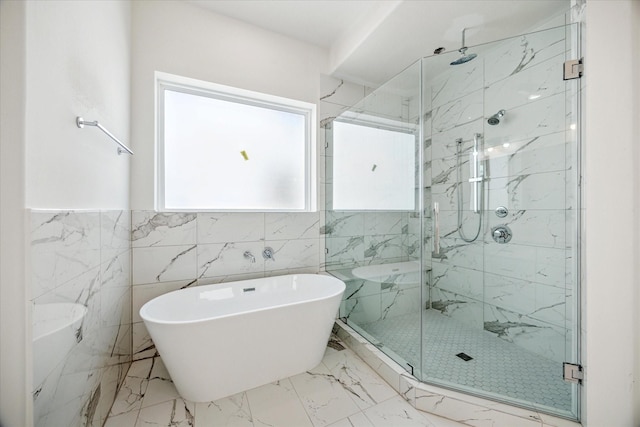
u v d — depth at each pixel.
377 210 2.06
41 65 0.77
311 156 2.52
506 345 1.84
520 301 1.83
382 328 1.97
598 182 1.11
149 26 1.79
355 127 2.28
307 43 2.37
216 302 1.88
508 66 1.83
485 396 1.30
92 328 1.09
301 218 2.35
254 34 2.14
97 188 1.16
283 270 2.27
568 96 1.54
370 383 1.56
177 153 2.05
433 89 1.86
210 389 1.38
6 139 0.69
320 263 2.44
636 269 1.06
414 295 1.80
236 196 2.25
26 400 0.70
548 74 1.64
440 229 1.96
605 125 1.10
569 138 1.54
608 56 1.09
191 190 2.09
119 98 1.49
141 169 1.76
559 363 1.61
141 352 1.77
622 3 1.07
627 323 1.07
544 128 1.67
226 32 2.03
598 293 1.11
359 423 1.26
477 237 2.05
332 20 2.07
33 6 0.74
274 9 1.96
